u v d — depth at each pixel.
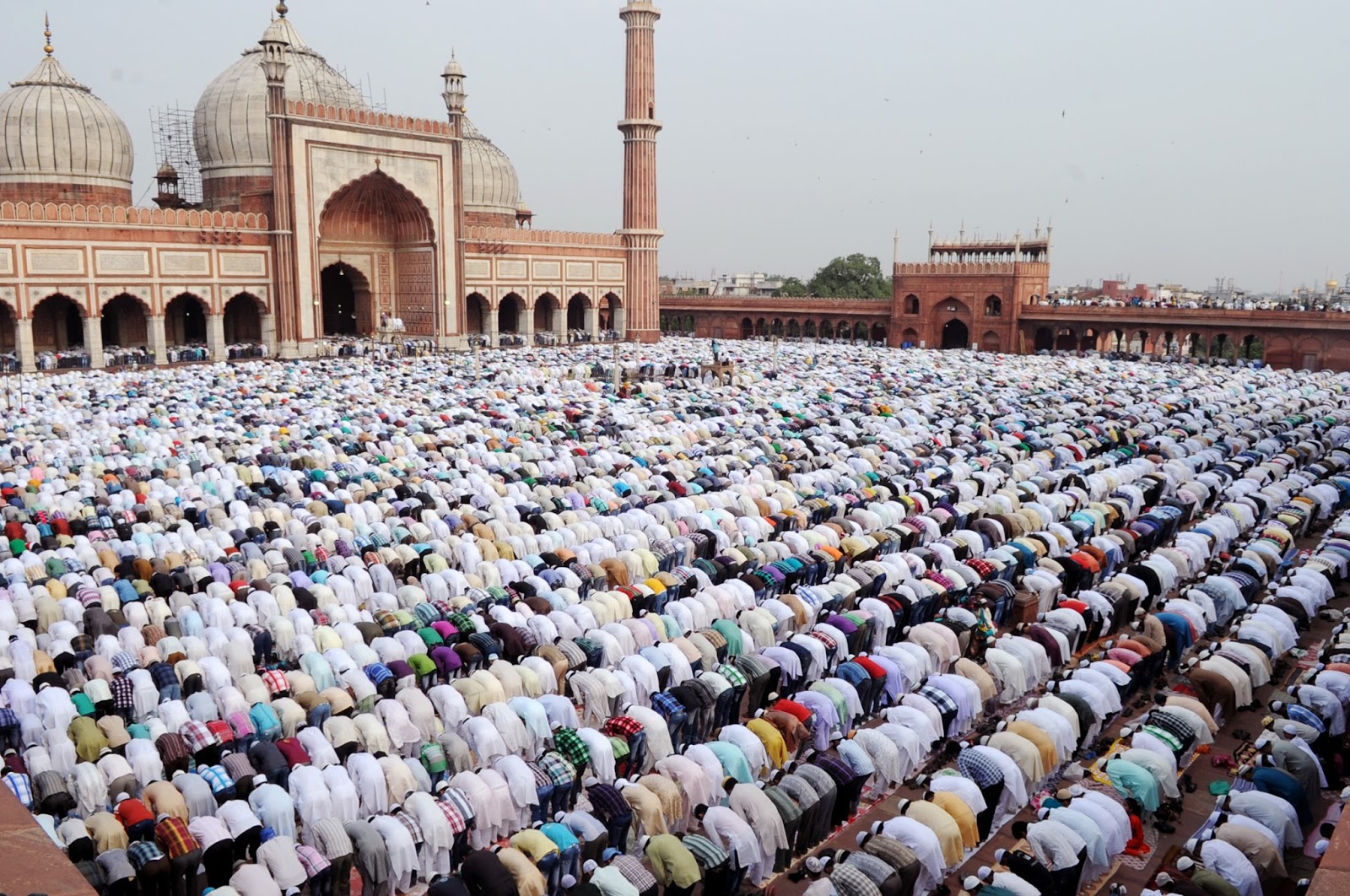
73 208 26.28
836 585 9.54
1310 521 12.66
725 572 10.19
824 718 7.29
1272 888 5.63
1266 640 8.32
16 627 8.26
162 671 7.37
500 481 13.27
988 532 11.27
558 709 7.21
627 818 6.09
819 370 26.81
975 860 6.29
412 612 8.77
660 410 19.08
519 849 5.65
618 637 8.30
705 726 7.56
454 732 6.89
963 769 6.60
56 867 2.44
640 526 11.42
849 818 6.80
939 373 25.92
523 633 8.30
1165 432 16.92
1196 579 10.77
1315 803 6.45
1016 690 7.97
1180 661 8.73
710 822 5.95
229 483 12.68
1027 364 29.55
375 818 5.97
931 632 8.44
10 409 17.81
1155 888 5.48
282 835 5.75
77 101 30.00
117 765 6.28
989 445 15.73
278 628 8.31
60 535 10.50
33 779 6.21
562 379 25.08
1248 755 7.50
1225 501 12.94
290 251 30.62
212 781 6.17
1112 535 11.06
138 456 14.22
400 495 12.52
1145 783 6.35
